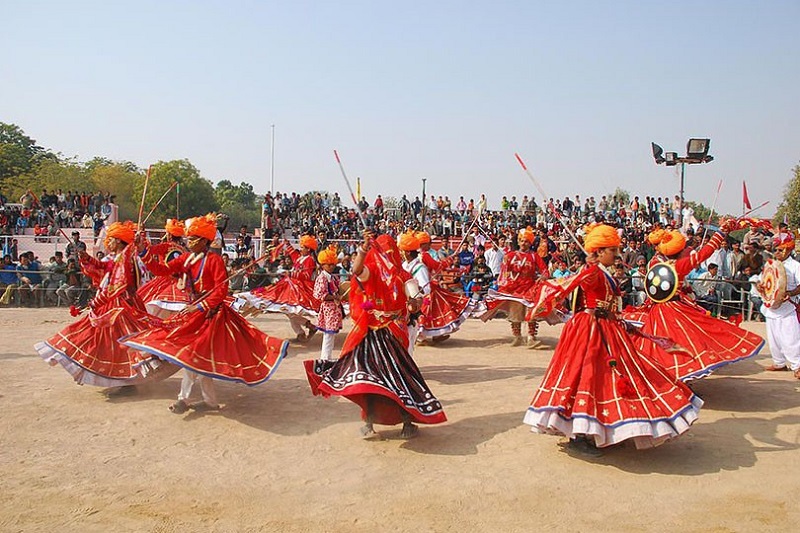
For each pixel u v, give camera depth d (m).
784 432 6.69
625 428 5.43
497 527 4.68
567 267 16.55
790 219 29.02
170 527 4.67
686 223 17.62
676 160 18.03
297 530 4.64
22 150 64.31
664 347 6.19
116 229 7.94
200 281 7.13
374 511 4.93
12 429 6.73
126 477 5.56
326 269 9.72
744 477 5.54
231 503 5.07
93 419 7.06
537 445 6.28
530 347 11.61
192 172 52.44
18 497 5.13
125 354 7.72
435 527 4.68
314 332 12.09
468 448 6.22
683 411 5.51
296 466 5.81
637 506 5.00
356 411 7.39
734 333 7.66
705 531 4.62
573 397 5.68
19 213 28.09
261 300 11.43
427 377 9.24
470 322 15.16
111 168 53.25
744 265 16.14
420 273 10.30
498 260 18.03
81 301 17.39
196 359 6.83
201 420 7.04
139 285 8.06
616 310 6.02
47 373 9.11
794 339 9.08
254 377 7.09
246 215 54.78
